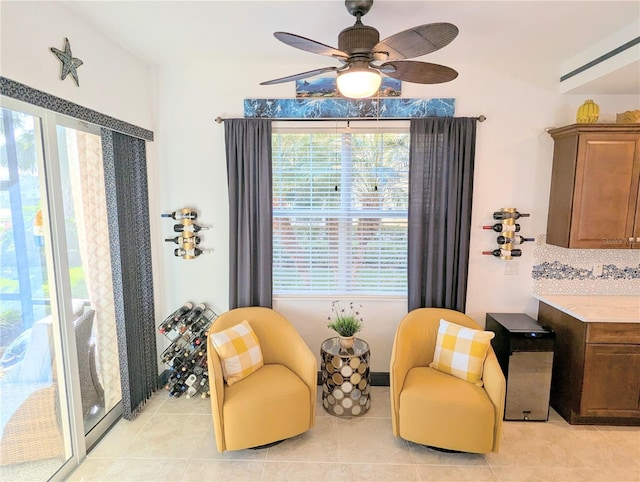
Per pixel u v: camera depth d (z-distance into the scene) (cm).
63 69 199
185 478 218
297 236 318
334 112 298
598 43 248
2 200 180
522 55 271
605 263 307
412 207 296
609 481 217
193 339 302
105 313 265
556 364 288
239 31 233
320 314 321
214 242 317
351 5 190
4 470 190
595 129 262
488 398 231
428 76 191
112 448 242
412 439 236
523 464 230
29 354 198
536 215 305
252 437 229
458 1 192
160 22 220
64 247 214
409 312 296
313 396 246
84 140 241
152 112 302
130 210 270
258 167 297
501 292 314
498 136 298
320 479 218
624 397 261
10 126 182
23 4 172
